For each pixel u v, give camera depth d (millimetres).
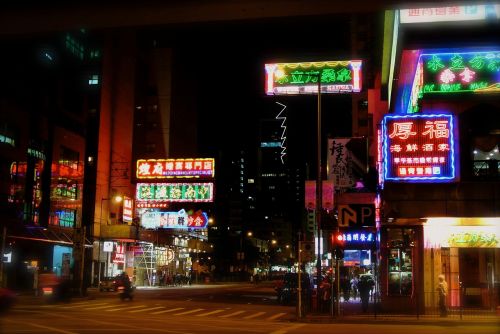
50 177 61062
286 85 39344
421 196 29094
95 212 68750
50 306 33719
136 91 88750
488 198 28703
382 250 30812
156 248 76875
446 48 30031
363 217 28328
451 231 30688
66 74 65812
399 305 29922
